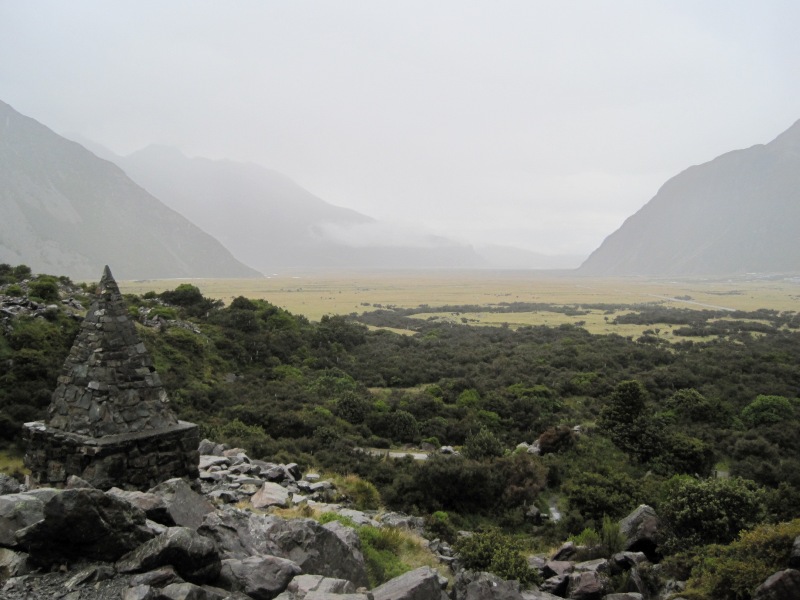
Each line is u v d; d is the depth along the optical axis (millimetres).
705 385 48688
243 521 9086
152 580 6387
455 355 67188
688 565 14562
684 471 31641
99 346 10062
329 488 21406
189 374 42906
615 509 23141
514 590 11297
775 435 37062
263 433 33000
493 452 32062
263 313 66938
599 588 14031
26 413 25016
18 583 6289
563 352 65438
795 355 60000
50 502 6586
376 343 75750
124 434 9742
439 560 15445
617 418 35375
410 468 28812
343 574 9656
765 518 18406
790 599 10469
